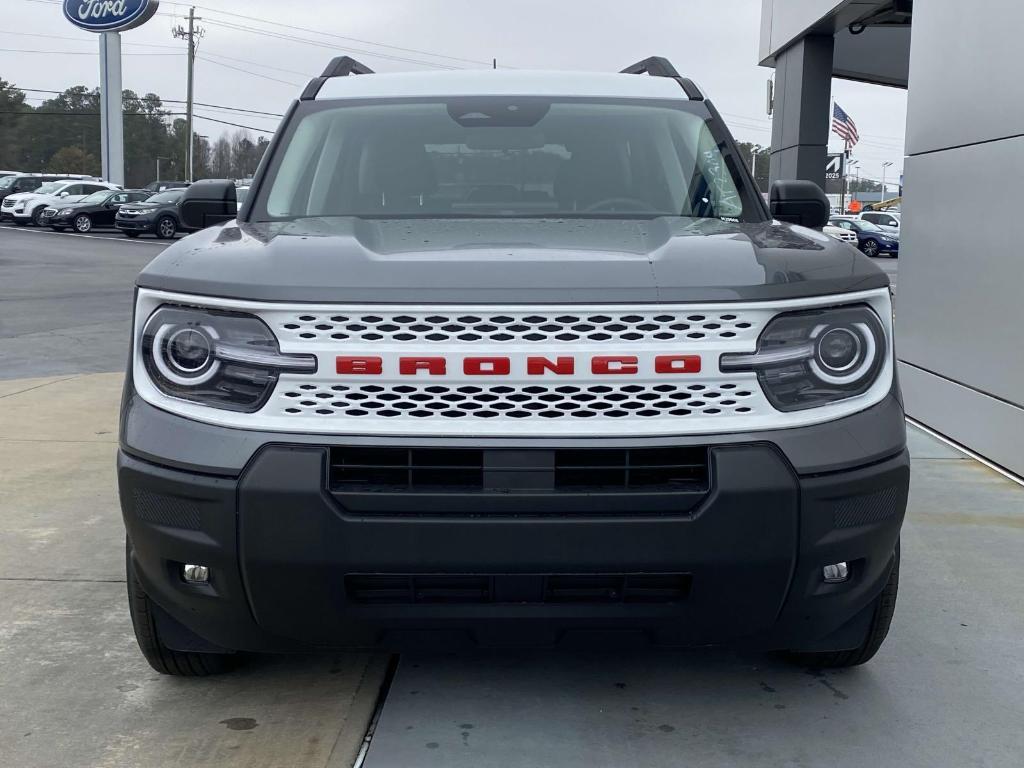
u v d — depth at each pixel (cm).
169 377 256
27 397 786
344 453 247
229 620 262
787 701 314
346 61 470
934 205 707
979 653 351
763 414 250
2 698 312
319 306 245
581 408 246
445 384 244
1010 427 591
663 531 245
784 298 250
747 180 381
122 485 260
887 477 259
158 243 2970
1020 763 282
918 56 738
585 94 417
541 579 247
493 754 281
